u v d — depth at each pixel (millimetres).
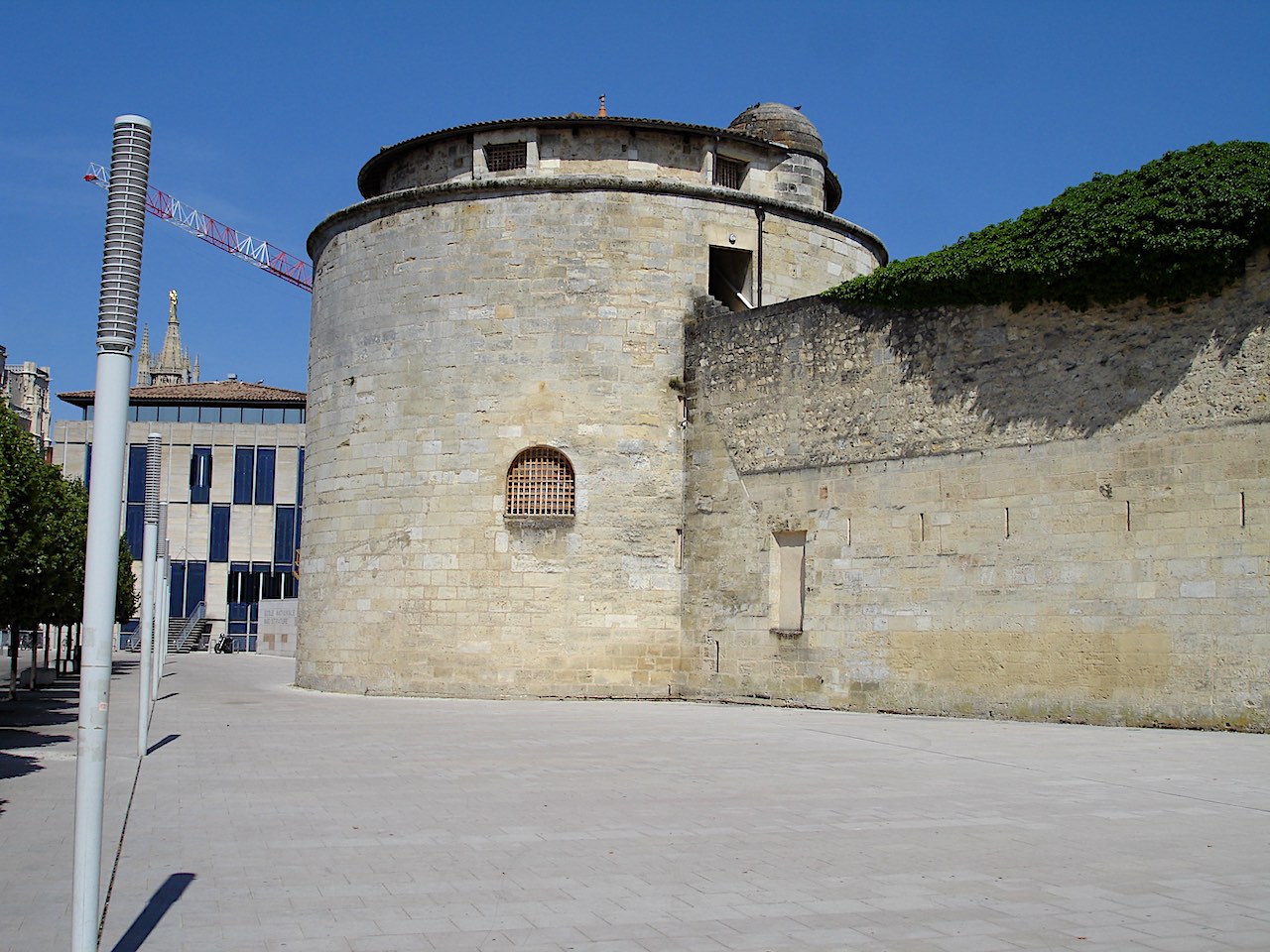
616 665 36625
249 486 102438
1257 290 25625
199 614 100375
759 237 39531
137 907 11180
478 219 38094
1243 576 25422
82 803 9000
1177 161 27219
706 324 37406
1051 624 28484
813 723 28359
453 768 20656
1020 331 29641
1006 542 29469
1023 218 29594
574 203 37844
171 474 102125
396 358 38594
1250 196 25500
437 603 37188
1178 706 26219
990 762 21125
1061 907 11086
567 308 37531
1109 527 27609
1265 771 19828
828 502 33500
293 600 85500
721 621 35875
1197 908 11047
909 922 10586
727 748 23359
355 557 38719
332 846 14008
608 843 14109
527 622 36656
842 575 32938
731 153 41281
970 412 30500
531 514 37156
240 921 10688
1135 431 27328
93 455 9305
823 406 34000
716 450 36656
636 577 36938
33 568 31500
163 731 27359
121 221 9547
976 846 13867
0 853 13719
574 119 39625
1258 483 25312
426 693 37094
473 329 37812
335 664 38938
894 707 31438
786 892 11719
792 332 34969
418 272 38594
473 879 12312
